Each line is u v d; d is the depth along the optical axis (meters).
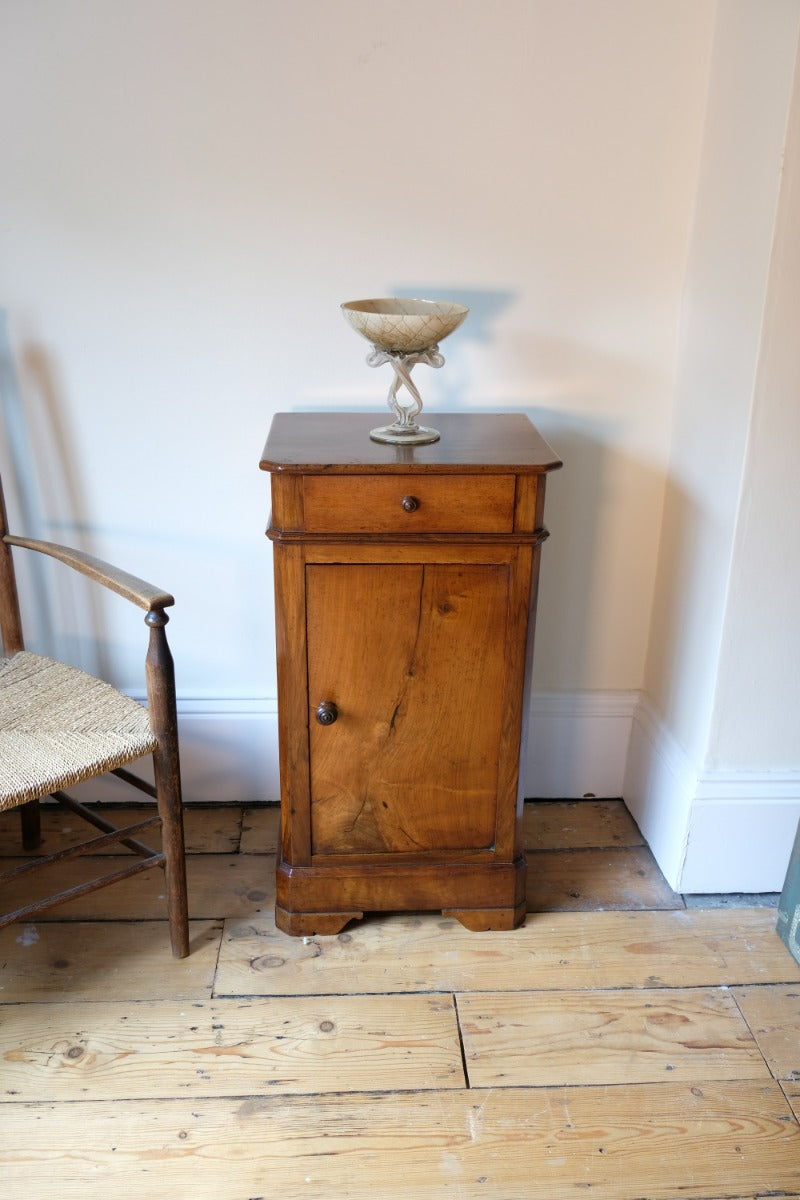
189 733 1.92
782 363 1.41
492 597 1.43
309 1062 1.38
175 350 1.68
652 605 1.89
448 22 1.51
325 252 1.64
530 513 1.38
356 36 1.52
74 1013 1.45
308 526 1.37
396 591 1.42
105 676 1.91
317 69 1.53
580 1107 1.32
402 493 1.36
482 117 1.57
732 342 1.50
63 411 1.71
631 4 1.52
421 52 1.53
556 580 1.87
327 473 1.33
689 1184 1.22
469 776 1.54
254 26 1.50
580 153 1.60
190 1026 1.44
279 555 1.39
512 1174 1.23
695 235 1.63
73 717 1.48
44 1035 1.42
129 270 1.63
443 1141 1.27
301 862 1.59
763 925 1.66
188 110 1.54
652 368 1.74
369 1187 1.21
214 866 1.79
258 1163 1.23
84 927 1.63
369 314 1.38
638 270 1.68
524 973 1.55
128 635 1.88
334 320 1.68
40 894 1.70
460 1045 1.41
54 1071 1.36
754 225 1.41
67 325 1.66
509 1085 1.35
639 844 1.88
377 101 1.55
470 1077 1.36
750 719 1.61
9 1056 1.38
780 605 1.54
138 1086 1.34
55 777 1.32
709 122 1.56
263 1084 1.35
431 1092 1.34
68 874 1.76
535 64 1.54
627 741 1.98
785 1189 1.21
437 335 1.41
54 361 1.68
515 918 1.63
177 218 1.60
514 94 1.56
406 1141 1.27
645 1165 1.24
